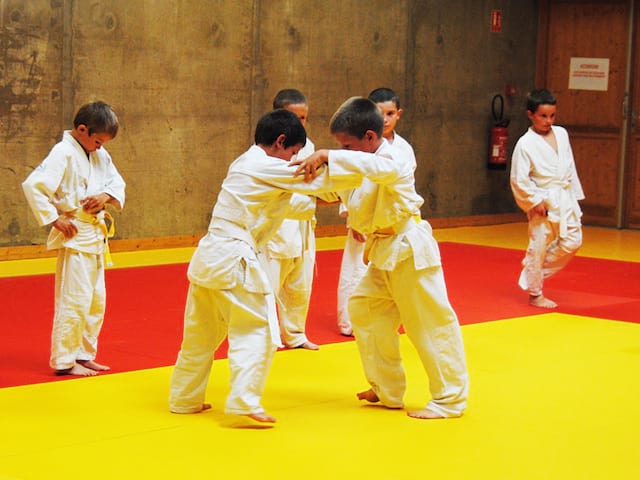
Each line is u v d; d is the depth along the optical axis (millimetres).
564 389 5828
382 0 13766
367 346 5297
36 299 8477
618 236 14305
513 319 8078
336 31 13266
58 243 5922
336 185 4820
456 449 4656
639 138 15070
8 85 10430
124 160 11414
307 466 4371
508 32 15500
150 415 5129
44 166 5797
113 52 11188
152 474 4227
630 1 14898
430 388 5250
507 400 5555
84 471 4250
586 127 15500
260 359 4887
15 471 4234
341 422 5062
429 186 14766
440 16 14547
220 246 4871
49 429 4863
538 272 8672
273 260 6602
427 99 14547
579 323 7949
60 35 10758
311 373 6180
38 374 6000
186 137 11938
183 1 11695
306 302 6852
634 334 7547
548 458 4555
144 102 11508
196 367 5137
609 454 4629
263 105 12609
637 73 15016
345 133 5043
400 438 4801
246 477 4211
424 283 5102
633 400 5605
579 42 15469
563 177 8617
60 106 10844
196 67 11914
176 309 8203
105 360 6418
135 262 10688
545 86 15867
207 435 4793
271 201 4918
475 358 6648
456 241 13305
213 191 12289
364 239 7207
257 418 4895
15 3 10398
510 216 15922
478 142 15391
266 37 12531
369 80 13742
